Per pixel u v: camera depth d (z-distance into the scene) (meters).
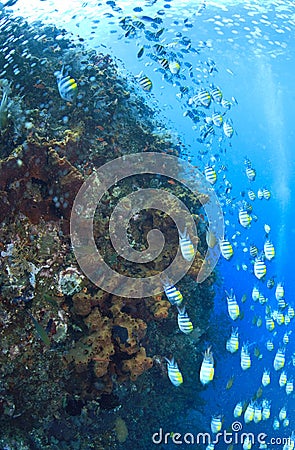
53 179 2.05
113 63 3.24
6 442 1.88
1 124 2.18
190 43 3.49
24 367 1.87
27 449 1.91
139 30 3.16
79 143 2.50
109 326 1.97
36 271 1.92
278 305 2.90
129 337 1.96
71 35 3.29
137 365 1.96
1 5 3.06
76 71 2.92
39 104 2.68
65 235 2.07
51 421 2.00
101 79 2.96
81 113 2.71
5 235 1.92
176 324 2.65
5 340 1.83
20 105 2.38
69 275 1.97
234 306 2.37
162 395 2.68
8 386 1.85
